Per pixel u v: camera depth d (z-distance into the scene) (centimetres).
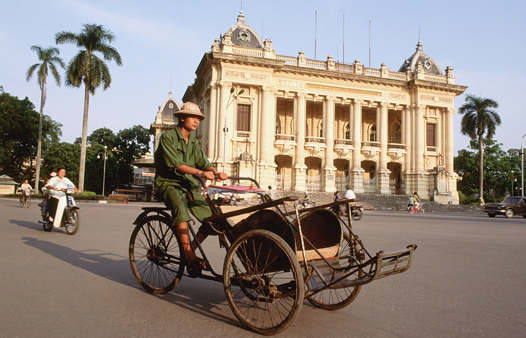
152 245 499
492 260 789
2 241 914
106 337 339
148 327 366
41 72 4272
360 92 4400
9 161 5322
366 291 518
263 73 3981
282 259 371
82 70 3741
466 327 379
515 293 518
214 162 3816
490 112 4753
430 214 3170
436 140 4603
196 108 477
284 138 4153
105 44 3931
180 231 450
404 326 380
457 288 541
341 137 4753
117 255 749
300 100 4191
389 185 4566
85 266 642
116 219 1628
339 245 427
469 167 6291
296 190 4081
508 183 6203
